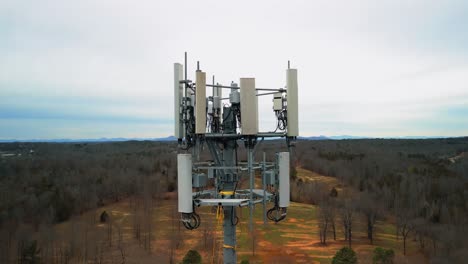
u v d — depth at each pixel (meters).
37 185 63.03
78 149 121.81
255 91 8.86
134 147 129.25
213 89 10.87
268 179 9.43
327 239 45.41
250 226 8.88
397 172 74.94
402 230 46.59
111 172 74.62
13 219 47.25
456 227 44.38
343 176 78.81
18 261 38.16
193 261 31.84
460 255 36.72
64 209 54.50
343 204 52.78
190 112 9.27
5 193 55.69
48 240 41.28
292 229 49.12
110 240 43.72
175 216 55.66
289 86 9.54
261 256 39.09
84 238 43.84
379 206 53.09
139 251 40.56
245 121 8.70
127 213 60.16
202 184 9.25
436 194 58.06
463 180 64.62
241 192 10.01
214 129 9.75
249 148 9.09
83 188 63.31
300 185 70.62
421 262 37.88
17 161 78.38
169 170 82.50
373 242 44.19
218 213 9.07
